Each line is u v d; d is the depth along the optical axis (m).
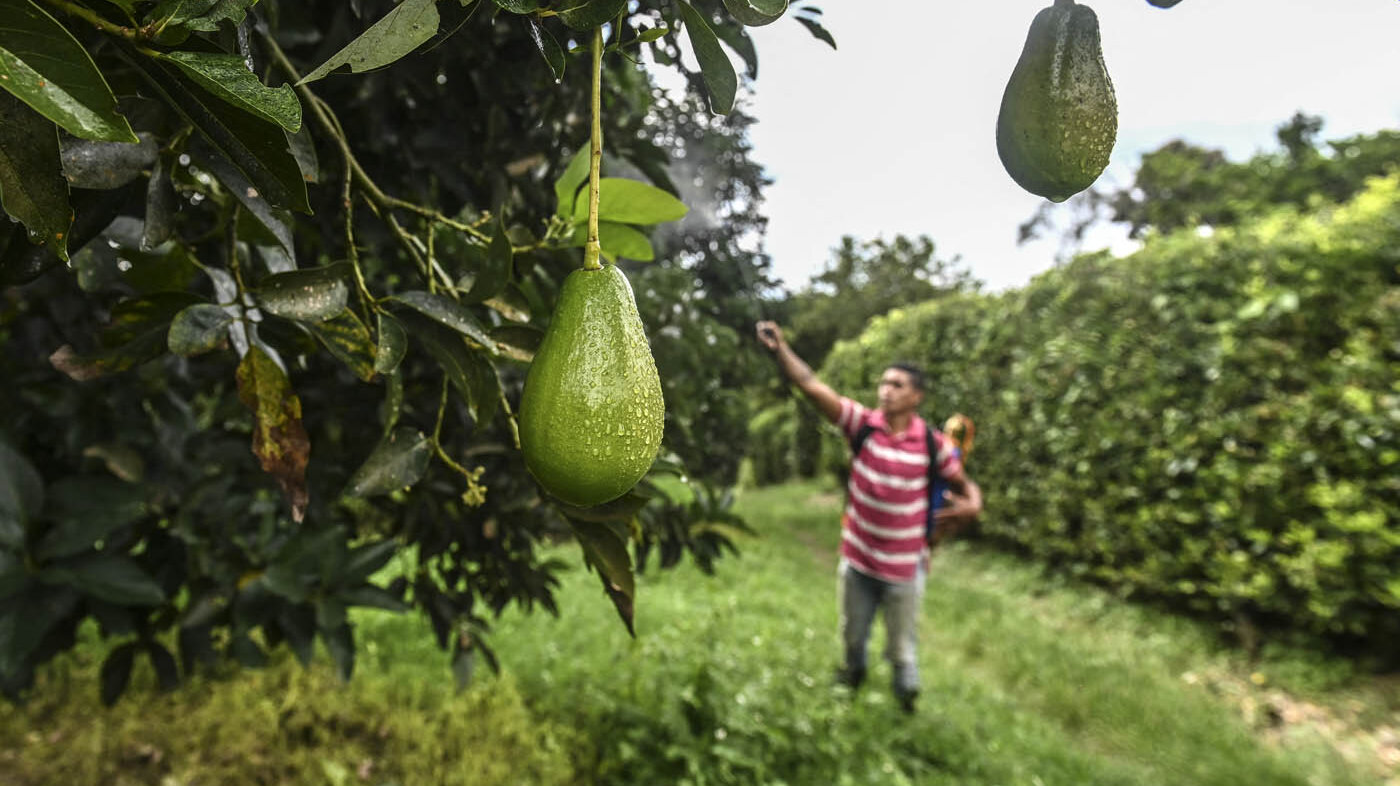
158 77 0.66
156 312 1.05
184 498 2.20
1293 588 5.59
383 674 4.28
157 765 3.47
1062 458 7.46
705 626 4.62
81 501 1.86
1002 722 4.47
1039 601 7.28
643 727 3.67
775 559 8.22
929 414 9.97
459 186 1.79
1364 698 4.97
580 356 0.72
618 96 2.22
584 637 4.86
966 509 4.84
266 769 3.46
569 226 1.25
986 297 9.55
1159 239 7.21
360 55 0.65
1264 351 5.83
